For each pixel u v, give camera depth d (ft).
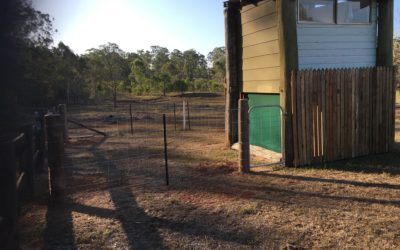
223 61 172.55
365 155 26.73
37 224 14.99
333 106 25.05
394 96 27.71
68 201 17.80
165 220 15.17
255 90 29.12
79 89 107.55
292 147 24.02
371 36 27.71
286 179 21.09
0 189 10.00
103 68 123.34
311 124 24.30
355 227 14.01
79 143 35.88
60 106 36.19
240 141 22.52
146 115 67.87
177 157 28.04
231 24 31.32
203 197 18.06
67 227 14.62
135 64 160.15
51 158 17.16
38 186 20.98
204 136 39.78
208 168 24.02
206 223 14.78
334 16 26.14
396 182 19.95
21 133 17.49
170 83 146.61
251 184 20.21
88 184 20.67
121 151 31.14
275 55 26.14
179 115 66.95
